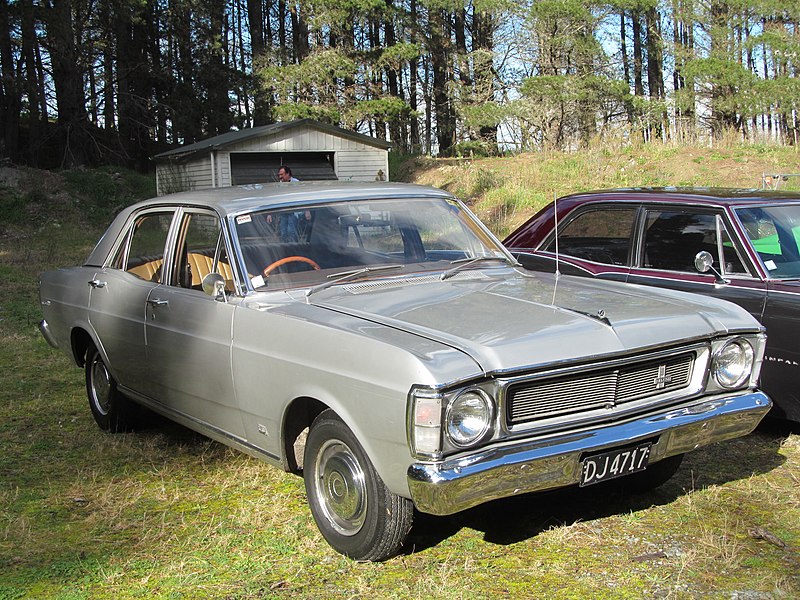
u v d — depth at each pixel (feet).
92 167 113.19
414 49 120.16
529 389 11.32
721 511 14.06
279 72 117.08
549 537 13.17
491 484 10.84
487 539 13.17
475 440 10.89
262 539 13.37
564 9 102.47
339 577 12.01
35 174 93.56
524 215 68.90
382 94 125.80
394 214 16.03
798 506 14.19
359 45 149.38
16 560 12.85
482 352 11.11
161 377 16.37
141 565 12.57
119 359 17.87
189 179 88.28
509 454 10.89
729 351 13.12
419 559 12.51
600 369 11.74
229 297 14.34
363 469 11.95
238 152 82.69
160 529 13.84
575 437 11.35
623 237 20.85
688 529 13.38
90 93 121.49
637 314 12.85
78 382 24.40
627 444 11.90
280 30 166.09
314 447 12.85
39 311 36.73
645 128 103.24
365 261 15.01
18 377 25.00
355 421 11.65
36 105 113.19
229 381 14.24
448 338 11.51
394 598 11.34
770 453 16.96
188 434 19.20
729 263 18.51
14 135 114.01
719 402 12.82
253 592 11.62
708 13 108.37
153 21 122.21
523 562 12.34
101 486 15.98
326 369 12.06
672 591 11.35
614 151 82.12
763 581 11.55
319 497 12.94
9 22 102.12
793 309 16.97
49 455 17.94
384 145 88.89
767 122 124.77
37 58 117.50
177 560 12.68
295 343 12.71
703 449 17.26
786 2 101.55
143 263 17.60
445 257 15.88
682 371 12.80
